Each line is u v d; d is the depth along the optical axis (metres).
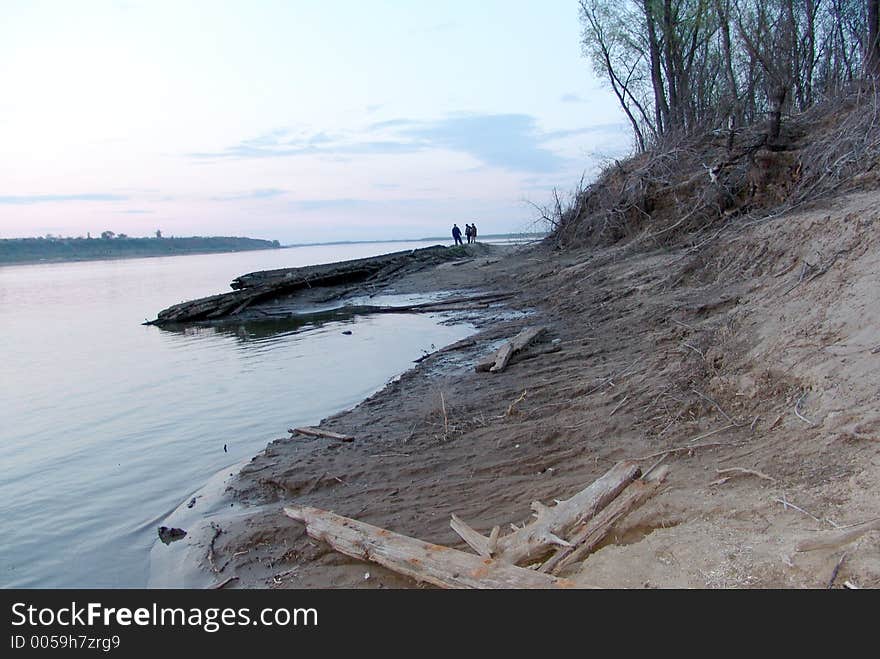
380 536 5.28
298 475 7.47
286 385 12.66
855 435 5.12
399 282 31.42
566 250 25.06
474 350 13.39
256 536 5.99
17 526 6.91
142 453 9.16
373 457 7.81
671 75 25.83
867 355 6.06
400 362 13.66
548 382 9.66
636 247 18.69
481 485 6.58
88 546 6.32
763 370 7.03
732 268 12.16
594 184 25.70
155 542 6.30
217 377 14.13
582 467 6.55
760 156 15.70
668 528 4.62
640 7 27.89
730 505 4.74
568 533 4.69
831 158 13.64
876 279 7.14
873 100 13.91
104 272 85.75
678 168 19.95
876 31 18.14
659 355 9.31
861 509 4.12
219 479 7.81
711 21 24.80
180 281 56.56
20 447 9.80
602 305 14.56
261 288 28.00
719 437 6.33
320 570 5.28
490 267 30.31
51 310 33.00
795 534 4.04
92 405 12.30
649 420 7.28
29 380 15.09
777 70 21.42
